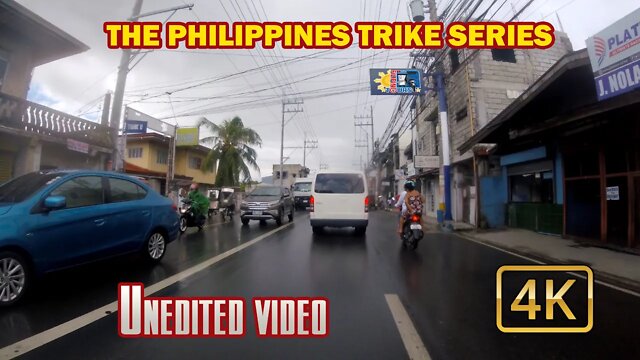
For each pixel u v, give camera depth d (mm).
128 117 14094
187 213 11531
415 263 7082
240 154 29219
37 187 4832
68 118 11406
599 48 6750
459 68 16516
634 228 8328
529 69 16672
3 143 9875
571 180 10367
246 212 14102
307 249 8508
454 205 18469
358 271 6281
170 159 19531
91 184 5441
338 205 10867
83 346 3277
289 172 53594
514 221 13711
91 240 5168
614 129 8633
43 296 4691
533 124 9281
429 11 13805
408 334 3596
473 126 15719
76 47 11000
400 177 31500
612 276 6121
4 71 10234
